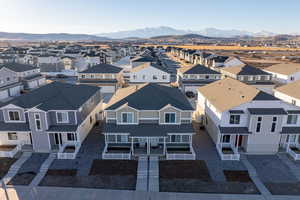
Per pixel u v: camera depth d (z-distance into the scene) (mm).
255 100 25656
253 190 20234
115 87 54750
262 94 26203
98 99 37562
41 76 64062
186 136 27422
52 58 88375
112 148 27422
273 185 20938
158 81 57125
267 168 23703
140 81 57219
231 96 29016
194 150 27391
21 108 27047
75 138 27844
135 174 22578
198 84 53844
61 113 27031
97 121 35812
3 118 27828
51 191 19969
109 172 22875
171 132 25984
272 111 25359
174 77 76625
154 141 27828
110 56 115938
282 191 20109
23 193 19672
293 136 27688
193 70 56719
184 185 20906
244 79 54938
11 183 21016
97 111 36875
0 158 25297
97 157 25703
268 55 155750
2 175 22203
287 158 25656
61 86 32844
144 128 26516
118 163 24516
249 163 24641
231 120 26422
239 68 57875
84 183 21125
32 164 24234
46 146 27000
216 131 28031
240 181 21516
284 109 26266
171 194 19688
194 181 21484
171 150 27062
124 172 22906
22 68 58750
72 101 28359
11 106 27000
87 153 26562
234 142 27891
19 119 27703
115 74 56594
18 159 25188
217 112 27562
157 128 26562
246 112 26031
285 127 26766
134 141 27688
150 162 24750
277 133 25938
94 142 29328
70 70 89562
